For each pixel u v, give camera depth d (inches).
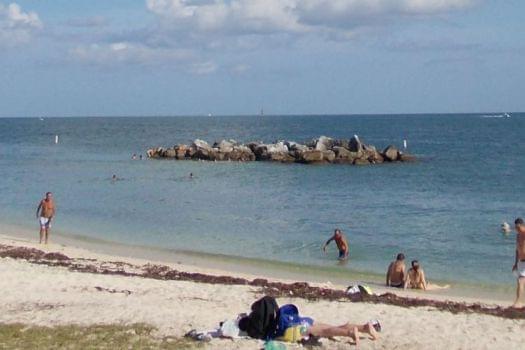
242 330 522.3
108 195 1961.1
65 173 2672.2
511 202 1829.5
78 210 1648.6
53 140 5477.4
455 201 1856.5
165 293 702.5
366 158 3031.5
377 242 1244.5
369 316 621.9
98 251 1117.1
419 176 2539.4
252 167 2878.9
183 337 519.8
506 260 1087.6
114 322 560.1
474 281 941.2
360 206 1752.0
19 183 2292.1
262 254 1122.7
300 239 1270.9
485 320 621.6
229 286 762.2
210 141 5177.2
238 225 1440.7
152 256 1083.9
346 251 1098.7
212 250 1154.0
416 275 887.1
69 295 665.6
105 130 7628.0
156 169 2834.6
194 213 1617.9
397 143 4785.9
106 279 767.1
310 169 2783.0
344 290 782.5
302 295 724.0
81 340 505.7
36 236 1268.5
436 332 564.4
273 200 1871.3
